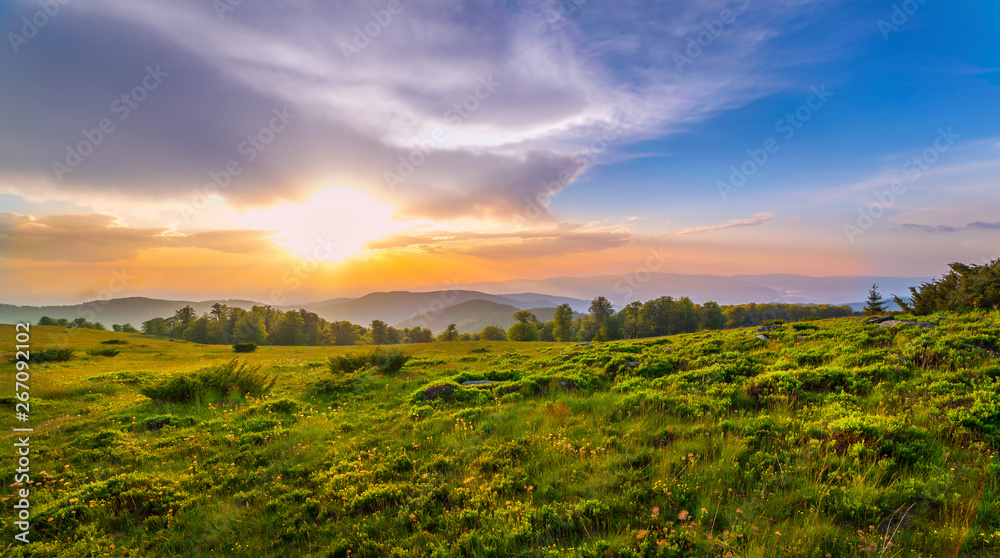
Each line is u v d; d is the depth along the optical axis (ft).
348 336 464.24
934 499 16.90
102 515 22.75
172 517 22.36
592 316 408.67
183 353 143.95
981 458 19.80
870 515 16.90
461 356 95.86
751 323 391.45
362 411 43.52
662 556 15.53
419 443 30.58
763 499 18.33
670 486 20.01
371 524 20.01
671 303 366.22
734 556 14.65
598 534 17.52
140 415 44.52
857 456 20.90
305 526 20.45
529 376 52.47
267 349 177.06
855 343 46.09
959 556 14.06
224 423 40.45
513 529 17.87
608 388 43.78
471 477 23.11
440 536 18.47
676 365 51.52
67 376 75.92
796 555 14.80
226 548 19.58
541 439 27.66
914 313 73.82
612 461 23.04
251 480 26.73
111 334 228.43
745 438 24.26
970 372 30.83
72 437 37.68
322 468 27.43
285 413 44.16
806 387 33.76
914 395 28.60
